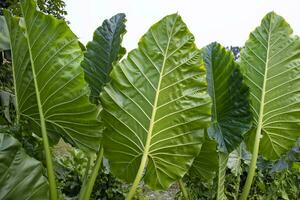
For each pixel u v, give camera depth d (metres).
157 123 1.37
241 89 1.74
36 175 1.17
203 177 1.87
